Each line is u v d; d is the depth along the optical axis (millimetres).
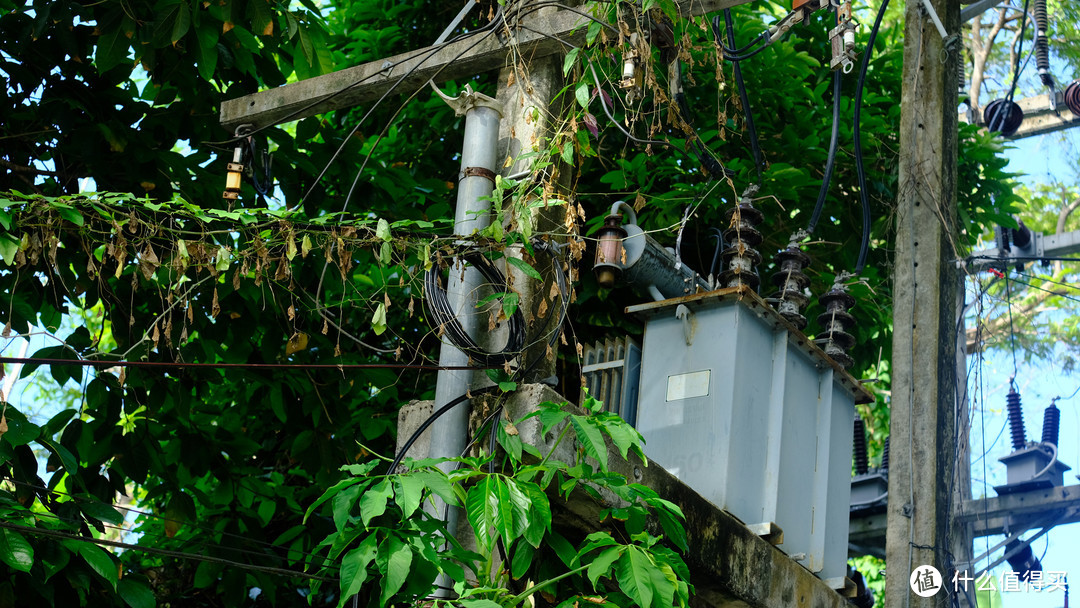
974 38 16094
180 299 5906
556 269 5742
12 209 5605
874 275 10195
